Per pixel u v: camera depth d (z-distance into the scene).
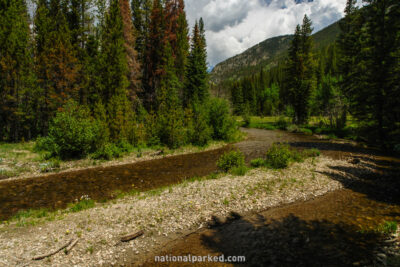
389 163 14.87
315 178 11.52
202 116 24.89
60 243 5.88
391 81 19.97
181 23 39.97
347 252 5.33
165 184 11.41
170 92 28.19
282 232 6.53
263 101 97.19
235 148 22.34
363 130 22.59
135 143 20.75
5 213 8.01
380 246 5.50
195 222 7.32
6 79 22.23
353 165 14.32
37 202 9.09
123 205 8.38
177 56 37.78
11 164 14.23
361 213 7.68
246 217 7.66
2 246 5.64
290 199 9.16
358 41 31.28
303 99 41.25
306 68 41.00
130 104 22.53
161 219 7.34
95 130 17.27
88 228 6.63
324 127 36.94
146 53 35.38
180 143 22.09
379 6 22.23
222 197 8.99
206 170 14.19
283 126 44.06
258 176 11.56
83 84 26.33
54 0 27.06
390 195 9.38
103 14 30.23
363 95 22.38
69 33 25.30
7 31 21.97
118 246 5.97
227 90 115.25
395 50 20.67
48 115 25.12
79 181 11.92
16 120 23.86
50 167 14.21
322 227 6.74
